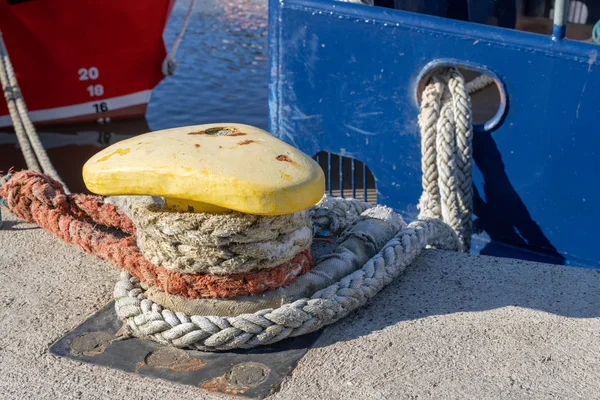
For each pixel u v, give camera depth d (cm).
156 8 923
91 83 946
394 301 237
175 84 1130
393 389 197
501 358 207
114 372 207
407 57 393
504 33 360
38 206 261
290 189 194
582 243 372
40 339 223
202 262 209
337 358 210
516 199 386
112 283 255
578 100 350
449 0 470
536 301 235
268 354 213
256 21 1377
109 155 206
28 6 854
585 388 194
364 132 425
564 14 342
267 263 213
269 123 463
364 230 260
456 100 378
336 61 420
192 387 200
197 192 194
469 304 234
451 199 377
